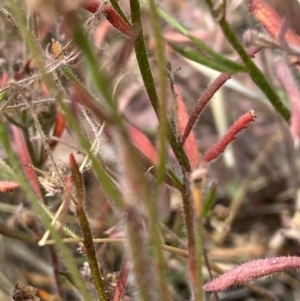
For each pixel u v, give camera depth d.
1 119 0.22
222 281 0.22
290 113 0.25
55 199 0.31
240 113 0.39
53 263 0.28
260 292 0.30
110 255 0.30
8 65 0.30
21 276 0.34
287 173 0.35
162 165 0.19
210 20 0.36
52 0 0.17
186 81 0.38
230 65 0.23
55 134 0.27
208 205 0.23
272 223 0.36
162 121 0.19
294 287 0.33
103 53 0.27
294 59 0.25
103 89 0.18
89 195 0.31
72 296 0.31
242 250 0.33
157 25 0.18
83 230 0.22
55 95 0.19
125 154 0.19
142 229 0.20
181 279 0.32
